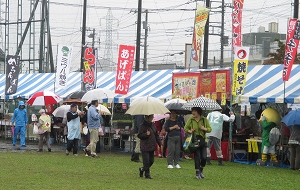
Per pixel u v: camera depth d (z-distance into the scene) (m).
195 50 21.91
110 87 26.81
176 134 17.02
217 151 19.30
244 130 21.48
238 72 19.75
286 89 19.78
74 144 21.33
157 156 21.91
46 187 11.86
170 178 14.48
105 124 25.72
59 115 24.25
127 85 23.66
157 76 25.89
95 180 13.49
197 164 14.55
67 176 14.20
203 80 21.52
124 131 24.75
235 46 19.84
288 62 18.69
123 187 12.20
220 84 20.73
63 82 26.19
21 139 25.22
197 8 21.84
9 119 31.00
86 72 25.47
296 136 18.03
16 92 29.70
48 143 23.20
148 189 11.95
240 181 14.54
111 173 15.30
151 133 14.27
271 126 19.23
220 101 21.97
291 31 18.55
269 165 19.56
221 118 19.30
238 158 21.22
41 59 42.97
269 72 21.62
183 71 24.00
